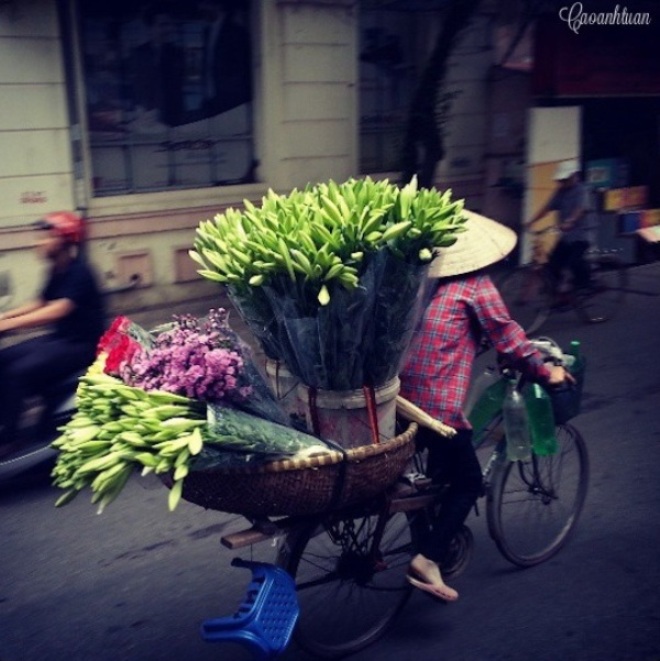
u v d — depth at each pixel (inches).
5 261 327.3
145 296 367.9
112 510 198.4
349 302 109.7
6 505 203.6
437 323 138.7
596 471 213.0
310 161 404.5
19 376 199.9
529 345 141.3
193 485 113.4
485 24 443.2
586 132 466.9
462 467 142.6
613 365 303.3
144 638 148.9
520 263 446.6
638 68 462.3
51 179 334.6
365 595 148.3
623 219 467.2
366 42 415.8
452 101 442.0
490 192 462.9
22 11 317.7
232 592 163.0
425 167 373.4
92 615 156.1
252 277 111.4
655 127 485.1
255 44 381.7
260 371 116.2
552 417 154.3
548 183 442.0
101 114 351.3
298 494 111.9
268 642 109.7
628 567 167.2
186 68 369.7
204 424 104.3
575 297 358.6
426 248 112.0
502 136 454.9
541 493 170.1
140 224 361.1
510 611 152.8
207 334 112.3
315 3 388.5
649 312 383.2
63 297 202.2
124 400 108.1
